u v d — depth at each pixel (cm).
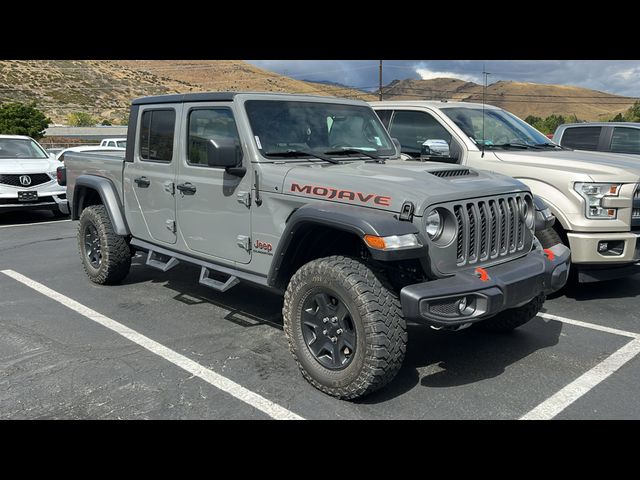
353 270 351
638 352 452
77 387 387
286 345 464
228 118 448
